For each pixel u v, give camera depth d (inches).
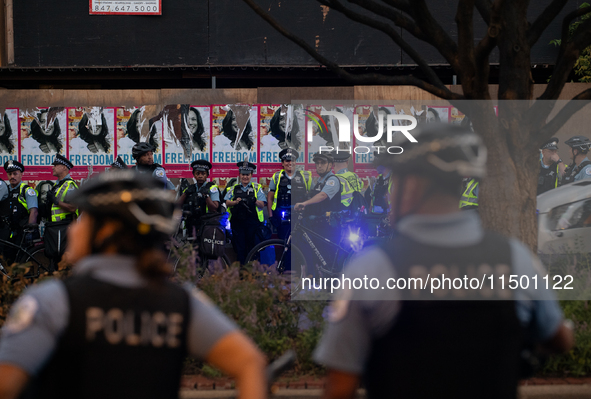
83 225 107.2
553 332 112.6
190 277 352.5
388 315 103.7
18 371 90.5
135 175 107.2
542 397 269.9
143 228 101.8
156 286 103.1
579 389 272.5
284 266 514.9
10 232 577.3
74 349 94.7
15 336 92.7
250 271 358.6
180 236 534.3
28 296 98.0
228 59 818.8
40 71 775.7
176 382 100.7
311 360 301.1
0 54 816.3
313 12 815.1
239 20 818.8
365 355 107.1
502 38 335.3
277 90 642.2
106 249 103.6
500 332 102.6
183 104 639.8
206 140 640.4
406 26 350.9
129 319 98.0
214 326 104.7
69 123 641.0
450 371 100.8
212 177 637.3
